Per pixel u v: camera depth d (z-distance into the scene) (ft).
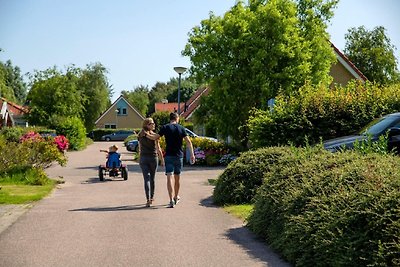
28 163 54.70
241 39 87.51
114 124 313.53
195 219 31.30
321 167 25.76
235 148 88.07
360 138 41.63
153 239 25.55
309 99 64.23
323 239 18.85
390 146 40.88
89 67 265.54
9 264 20.95
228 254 22.62
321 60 94.89
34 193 43.83
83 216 32.32
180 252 22.94
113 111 313.94
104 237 26.00
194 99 196.34
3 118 179.83
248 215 30.30
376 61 195.42
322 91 65.72
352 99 63.57
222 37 89.51
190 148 37.37
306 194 22.99
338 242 17.97
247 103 87.97
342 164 25.09
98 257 22.04
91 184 54.39
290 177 26.53
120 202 39.04
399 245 16.03
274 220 24.79
